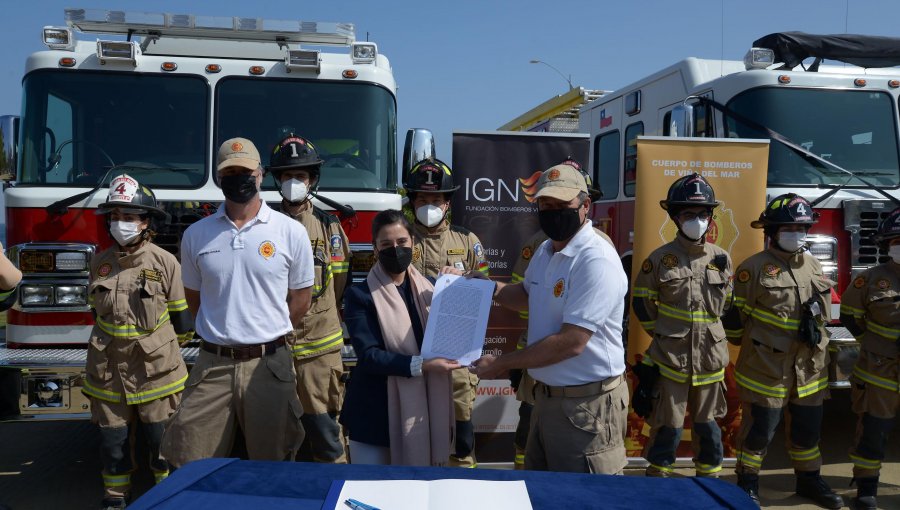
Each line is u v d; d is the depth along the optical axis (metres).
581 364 3.08
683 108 5.99
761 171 5.26
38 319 4.75
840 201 5.84
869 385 4.68
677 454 5.38
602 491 2.05
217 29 5.53
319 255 4.35
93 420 4.28
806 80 6.20
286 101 5.23
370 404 3.20
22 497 4.73
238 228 3.42
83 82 5.11
